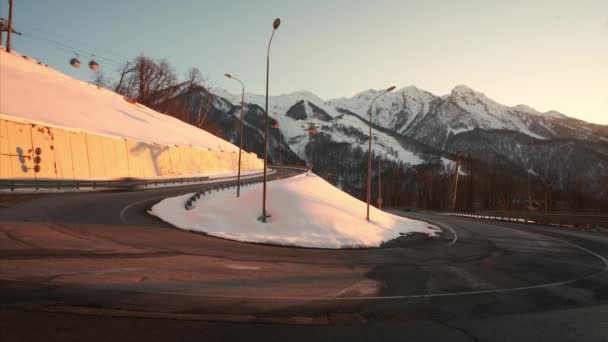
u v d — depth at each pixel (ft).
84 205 72.69
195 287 24.82
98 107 162.20
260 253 43.65
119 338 15.21
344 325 19.47
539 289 33.12
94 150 116.67
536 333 19.97
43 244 35.83
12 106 107.45
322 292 26.73
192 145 184.65
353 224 72.23
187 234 52.54
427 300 26.43
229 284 26.66
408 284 31.94
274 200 74.13
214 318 18.78
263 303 22.43
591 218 118.11
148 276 26.71
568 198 302.66
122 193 100.89
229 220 64.69
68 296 20.30
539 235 93.40
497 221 154.20
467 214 204.54
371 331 18.78
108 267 28.48
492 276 38.93
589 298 30.27
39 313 17.35
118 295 21.30
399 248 60.54
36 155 95.50
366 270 37.81
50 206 67.21
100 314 17.90
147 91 274.77
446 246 66.69
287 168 284.82
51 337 14.75
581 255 61.41
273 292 25.43
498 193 329.52
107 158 121.90
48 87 150.61
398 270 39.19
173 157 160.45
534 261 52.70
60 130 104.78
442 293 29.07
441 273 38.96
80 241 39.52
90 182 102.42
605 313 25.03
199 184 146.10
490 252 61.00
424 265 44.16
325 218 69.62
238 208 70.79
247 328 17.81
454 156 250.37
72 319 16.96
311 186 94.79
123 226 54.03
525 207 303.27
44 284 22.20
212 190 94.89
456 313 23.31
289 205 72.33
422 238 77.77
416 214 199.62
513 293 30.68
